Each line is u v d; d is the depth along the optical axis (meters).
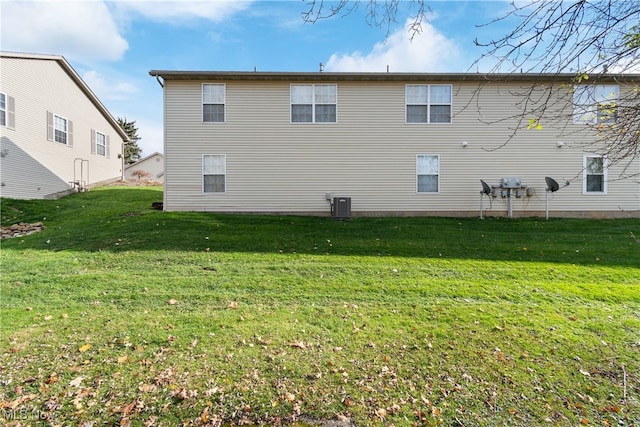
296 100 11.91
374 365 3.33
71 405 2.74
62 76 16.34
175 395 2.88
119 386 2.98
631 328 4.03
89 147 18.83
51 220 11.10
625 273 5.98
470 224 10.61
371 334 3.92
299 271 6.12
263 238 8.34
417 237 8.70
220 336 3.84
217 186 11.85
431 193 12.05
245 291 5.23
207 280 5.66
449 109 12.01
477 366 3.31
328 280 5.70
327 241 8.20
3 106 13.19
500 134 11.95
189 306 4.69
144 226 9.20
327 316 4.40
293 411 2.73
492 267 6.34
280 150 11.91
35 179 14.62
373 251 7.40
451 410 2.75
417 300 4.91
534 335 3.88
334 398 2.88
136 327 4.04
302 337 3.84
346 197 11.45
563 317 4.33
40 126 14.93
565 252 7.34
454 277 5.87
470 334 3.91
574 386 3.03
